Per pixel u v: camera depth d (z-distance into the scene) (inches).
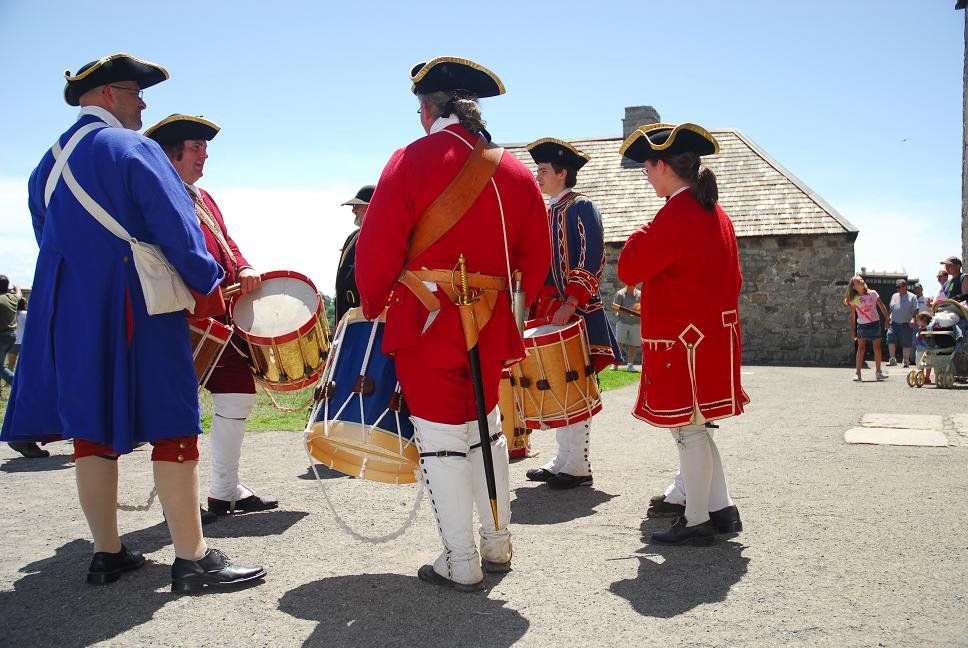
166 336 135.9
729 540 163.8
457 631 121.8
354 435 138.1
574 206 208.5
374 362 140.8
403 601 134.2
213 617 128.3
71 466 261.9
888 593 132.9
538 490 214.7
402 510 193.2
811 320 788.0
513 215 139.6
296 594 138.0
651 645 115.6
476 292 135.0
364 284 134.5
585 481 217.8
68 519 191.6
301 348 182.1
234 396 190.2
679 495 183.6
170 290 132.8
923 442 267.7
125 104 142.6
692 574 144.6
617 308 214.1
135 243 131.7
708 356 159.3
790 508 186.1
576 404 208.2
